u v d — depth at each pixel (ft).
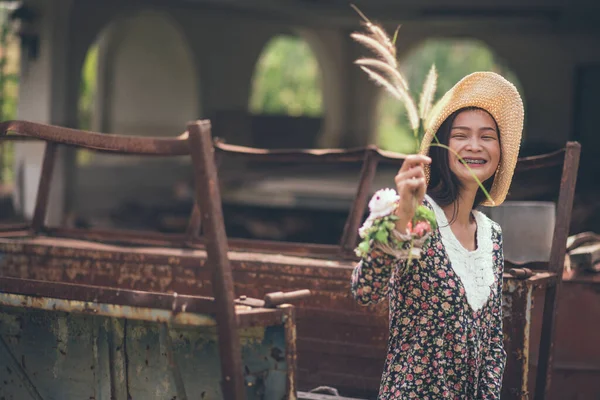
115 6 51.57
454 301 9.75
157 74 65.00
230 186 52.24
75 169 47.85
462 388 9.86
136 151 9.25
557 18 62.28
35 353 10.92
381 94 74.49
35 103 46.52
